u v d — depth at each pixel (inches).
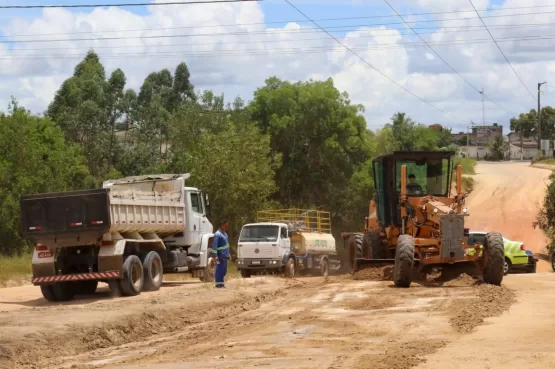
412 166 944.3
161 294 871.1
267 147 1977.1
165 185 1075.3
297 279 1100.5
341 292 809.5
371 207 1090.7
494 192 3127.5
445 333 507.5
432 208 880.9
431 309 635.5
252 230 1291.8
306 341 493.0
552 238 2111.2
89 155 2989.7
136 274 919.7
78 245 898.7
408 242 832.9
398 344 465.4
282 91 2753.4
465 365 389.1
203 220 1129.4
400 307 656.4
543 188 3125.0
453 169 956.6
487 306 637.9
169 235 1063.0
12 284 1160.8
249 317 645.3
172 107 3885.3
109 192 882.1
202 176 1803.6
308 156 2721.5
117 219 894.4
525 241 2332.7
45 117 2600.9
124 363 449.4
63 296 908.6
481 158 6072.8
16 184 1892.2
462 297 719.7
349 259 1131.9
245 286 930.7
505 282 919.7
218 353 464.8
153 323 627.8
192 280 1222.3
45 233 879.7
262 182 1846.7
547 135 7342.5
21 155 1953.7
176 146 2637.8
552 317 571.2
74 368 439.2
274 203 1983.3
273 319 617.6
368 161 2689.5
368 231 1084.5
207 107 2709.2
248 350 469.1
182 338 553.0
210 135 1920.5
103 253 892.0
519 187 3189.0
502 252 836.6
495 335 488.1
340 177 2714.1
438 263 872.9
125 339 574.2
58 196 880.9
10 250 1790.1
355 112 2743.6
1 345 494.6
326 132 2726.4
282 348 469.4
